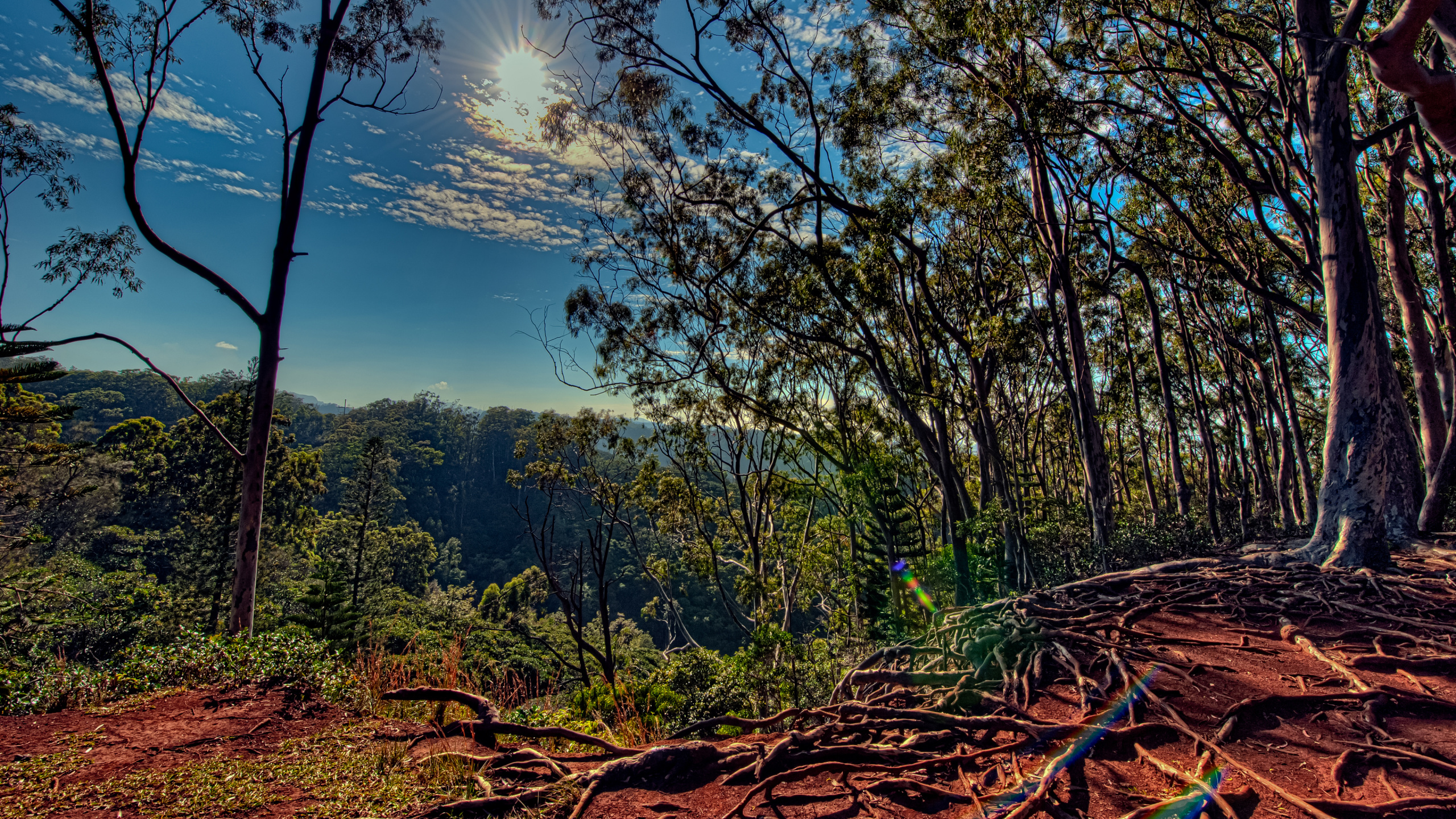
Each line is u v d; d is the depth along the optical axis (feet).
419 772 11.57
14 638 59.77
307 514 161.99
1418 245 52.60
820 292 61.11
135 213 33.58
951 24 41.22
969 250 59.06
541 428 92.17
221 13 38.91
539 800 10.18
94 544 122.42
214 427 36.14
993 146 42.19
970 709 12.96
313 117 38.63
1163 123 45.78
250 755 12.88
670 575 110.93
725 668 44.37
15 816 9.87
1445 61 36.94
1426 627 15.71
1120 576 22.57
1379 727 11.27
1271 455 81.66
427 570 209.15
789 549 91.86
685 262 65.82
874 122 50.70
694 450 88.89
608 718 27.35
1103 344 76.69
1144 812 8.67
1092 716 11.80
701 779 10.84
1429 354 36.32
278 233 37.37
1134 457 105.50
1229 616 18.35
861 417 72.79
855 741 12.06
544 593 175.32
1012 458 84.02
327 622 94.94
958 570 51.96
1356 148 25.86
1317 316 43.34
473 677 18.63
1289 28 37.76
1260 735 11.30
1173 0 43.78
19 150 40.63
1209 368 75.31
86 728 14.19
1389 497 27.91
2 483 82.79
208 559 115.96
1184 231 58.39
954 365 56.34
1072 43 43.42
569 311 68.69
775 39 52.37
